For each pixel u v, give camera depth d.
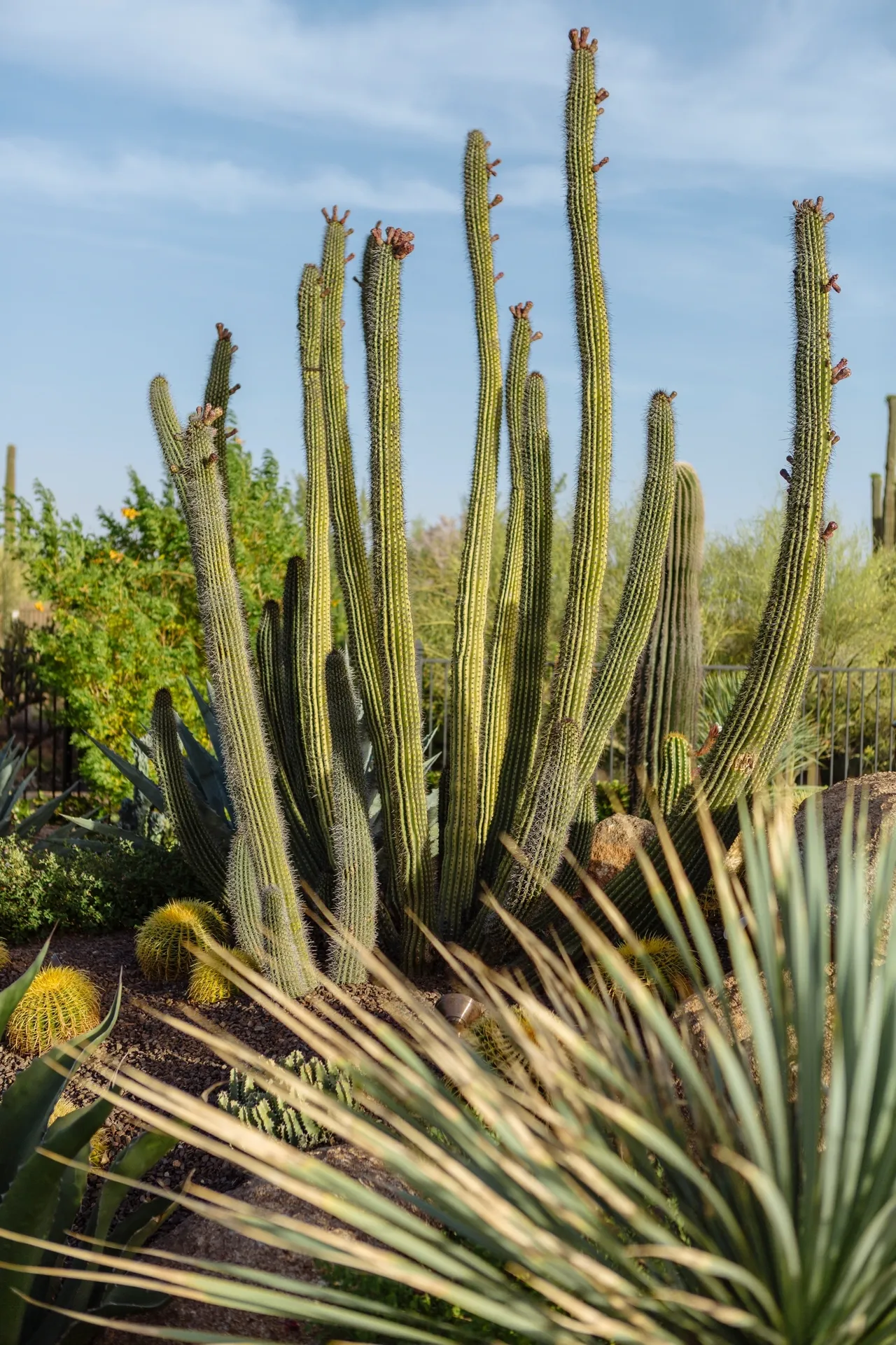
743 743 4.84
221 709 4.72
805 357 4.59
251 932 4.88
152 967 5.30
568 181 4.82
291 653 5.84
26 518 10.30
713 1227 2.06
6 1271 2.40
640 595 5.07
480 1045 3.88
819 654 12.40
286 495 12.30
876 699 11.53
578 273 4.84
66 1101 3.96
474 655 5.25
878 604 12.63
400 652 5.05
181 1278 2.04
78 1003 4.54
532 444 5.34
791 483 4.66
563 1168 2.32
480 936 5.31
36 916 6.00
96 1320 2.13
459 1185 2.05
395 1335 2.06
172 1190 3.44
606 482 4.88
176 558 11.36
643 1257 2.11
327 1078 3.74
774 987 2.10
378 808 6.34
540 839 4.93
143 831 7.29
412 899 5.26
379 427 4.91
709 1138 2.12
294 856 5.91
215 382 5.60
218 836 6.20
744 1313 1.74
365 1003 4.83
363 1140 2.01
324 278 5.31
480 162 5.26
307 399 5.48
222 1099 3.65
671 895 5.01
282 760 5.93
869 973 2.04
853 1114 1.80
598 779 10.84
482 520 5.25
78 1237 2.59
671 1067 2.83
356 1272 2.62
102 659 9.51
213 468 4.51
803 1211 1.84
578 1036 1.99
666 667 7.37
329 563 5.67
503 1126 1.97
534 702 5.47
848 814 2.20
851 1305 1.77
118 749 9.55
